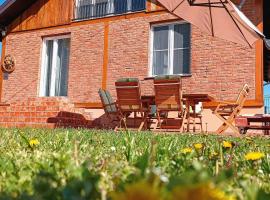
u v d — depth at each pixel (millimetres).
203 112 9781
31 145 2453
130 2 11336
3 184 1107
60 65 12469
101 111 11219
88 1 12062
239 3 9828
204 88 9906
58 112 10180
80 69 11812
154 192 409
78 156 1552
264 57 12320
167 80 7629
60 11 12547
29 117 10453
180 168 1413
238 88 9500
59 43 12617
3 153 2305
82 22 12062
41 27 12797
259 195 697
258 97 9227
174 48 10602
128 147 2062
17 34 13188
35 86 12570
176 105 7641
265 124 9367
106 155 2086
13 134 4500
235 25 7992
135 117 8789
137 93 7941
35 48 12805
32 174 1220
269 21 12242
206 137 4738
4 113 10797
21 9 13062
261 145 3305
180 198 408
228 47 9734
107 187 976
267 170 1712
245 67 9477
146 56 10820
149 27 10938
